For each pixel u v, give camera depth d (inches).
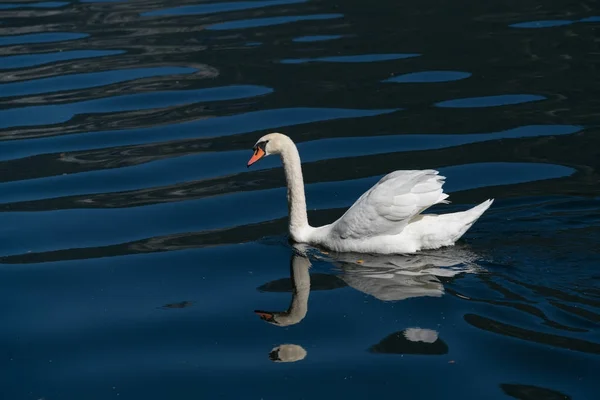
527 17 927.7
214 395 367.6
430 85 757.9
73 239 532.4
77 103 756.0
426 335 397.7
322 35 899.4
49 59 864.9
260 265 486.0
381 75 785.6
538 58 805.2
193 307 442.9
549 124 669.3
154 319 433.4
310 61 825.5
